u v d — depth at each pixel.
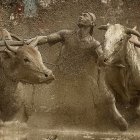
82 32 22.48
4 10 29.27
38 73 21.00
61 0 28.88
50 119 22.58
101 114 22.08
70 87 22.61
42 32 28.44
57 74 22.77
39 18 28.84
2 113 21.50
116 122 21.70
